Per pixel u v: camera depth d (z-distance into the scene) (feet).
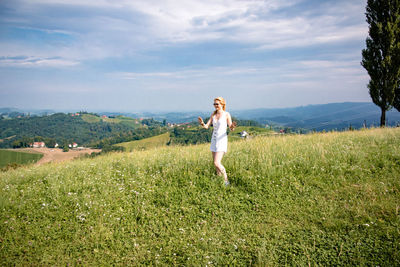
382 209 14.97
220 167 21.04
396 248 11.59
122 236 15.11
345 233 13.35
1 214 17.44
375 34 66.49
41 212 17.71
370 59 67.87
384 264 10.82
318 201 17.22
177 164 25.40
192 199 18.95
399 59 62.85
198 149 34.35
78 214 17.11
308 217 15.43
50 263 12.89
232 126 20.71
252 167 23.73
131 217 16.99
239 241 13.52
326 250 12.20
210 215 16.76
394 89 64.49
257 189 19.79
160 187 21.13
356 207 15.52
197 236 14.51
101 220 16.48
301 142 33.81
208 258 12.42
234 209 17.39
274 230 14.40
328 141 33.65
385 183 18.67
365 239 12.60
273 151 27.63
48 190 21.35
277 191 19.31
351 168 21.98
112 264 12.85
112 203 18.71
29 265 12.73
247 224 15.35
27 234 15.26
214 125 21.26
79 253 13.66
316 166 23.03
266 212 16.66
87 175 25.21
